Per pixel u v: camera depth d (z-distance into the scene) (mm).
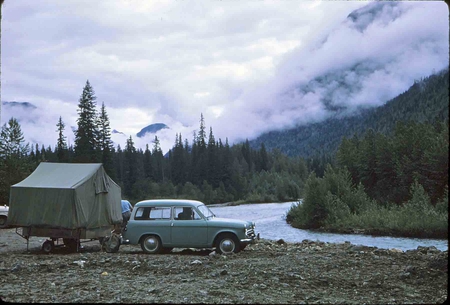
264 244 20266
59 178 17578
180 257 14906
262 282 10164
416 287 9758
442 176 64375
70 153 87375
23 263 13859
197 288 9477
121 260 13898
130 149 117500
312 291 9367
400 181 71562
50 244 17297
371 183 80312
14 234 25734
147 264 13008
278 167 193250
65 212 16734
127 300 8320
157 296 8695
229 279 10523
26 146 48344
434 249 17953
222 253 15883
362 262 13188
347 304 8195
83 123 79438
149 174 132625
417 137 75000
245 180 145125
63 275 11578
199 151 156000
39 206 16922
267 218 63531
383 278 10664
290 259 13844
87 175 17609
